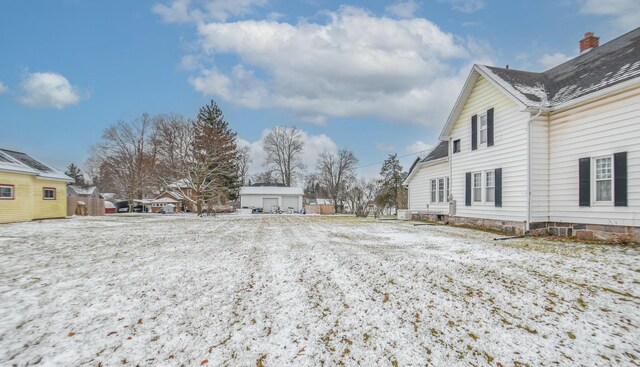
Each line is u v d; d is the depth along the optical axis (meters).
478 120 13.70
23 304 4.19
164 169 34.78
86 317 3.79
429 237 10.59
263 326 3.53
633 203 8.41
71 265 6.39
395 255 7.28
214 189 33.12
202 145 30.58
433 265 6.24
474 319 3.71
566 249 7.92
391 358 2.89
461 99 14.42
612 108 8.93
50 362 2.84
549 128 10.98
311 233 12.24
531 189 10.84
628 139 8.52
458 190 15.16
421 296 4.45
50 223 17.11
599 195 9.41
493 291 4.66
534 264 6.28
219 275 5.58
